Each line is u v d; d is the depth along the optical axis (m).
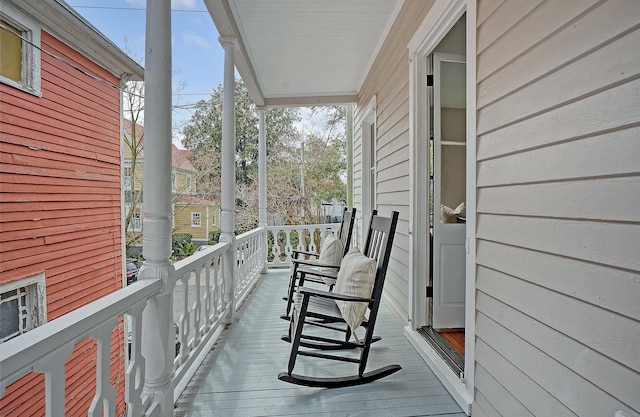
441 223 2.61
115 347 3.25
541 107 1.19
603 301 0.96
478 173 1.60
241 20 3.04
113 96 4.62
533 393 1.23
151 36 1.52
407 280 2.82
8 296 3.18
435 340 2.42
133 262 5.23
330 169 12.30
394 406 1.77
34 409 2.87
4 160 3.15
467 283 1.69
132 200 5.15
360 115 5.06
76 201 4.00
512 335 1.36
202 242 9.16
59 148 3.74
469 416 1.67
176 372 1.77
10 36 3.12
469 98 1.66
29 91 3.34
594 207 0.98
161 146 1.54
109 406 1.13
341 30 3.28
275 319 3.10
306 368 2.17
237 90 11.90
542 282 1.19
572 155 1.06
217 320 2.61
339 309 2.17
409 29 2.70
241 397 1.85
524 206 1.28
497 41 1.44
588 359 1.00
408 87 2.73
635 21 0.86
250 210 11.78
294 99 5.27
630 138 0.88
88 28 3.55
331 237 3.48
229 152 2.99
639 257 0.86
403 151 2.90
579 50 1.03
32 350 0.81
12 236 3.22
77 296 3.99
